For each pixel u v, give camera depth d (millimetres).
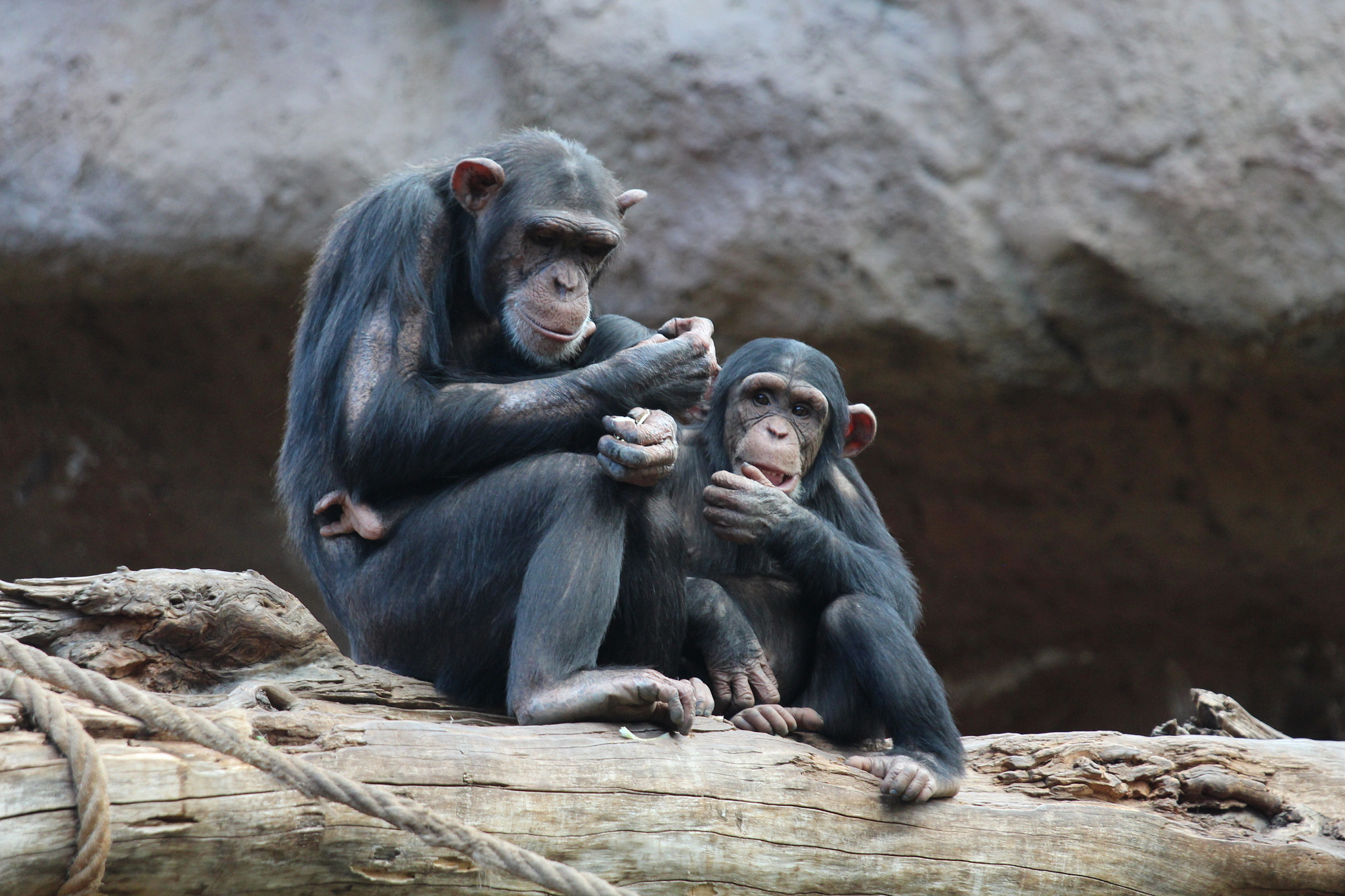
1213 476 15695
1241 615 17641
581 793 5043
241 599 5832
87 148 15680
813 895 5445
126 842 4059
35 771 3930
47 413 17828
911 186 14203
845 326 14516
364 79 15672
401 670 6273
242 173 15406
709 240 14445
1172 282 13859
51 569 18953
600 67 14594
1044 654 18547
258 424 17688
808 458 7266
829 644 6609
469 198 6551
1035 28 14086
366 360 6156
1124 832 6094
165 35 16047
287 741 4730
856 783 5730
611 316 7156
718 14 14719
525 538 5812
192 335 16734
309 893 4484
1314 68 13875
